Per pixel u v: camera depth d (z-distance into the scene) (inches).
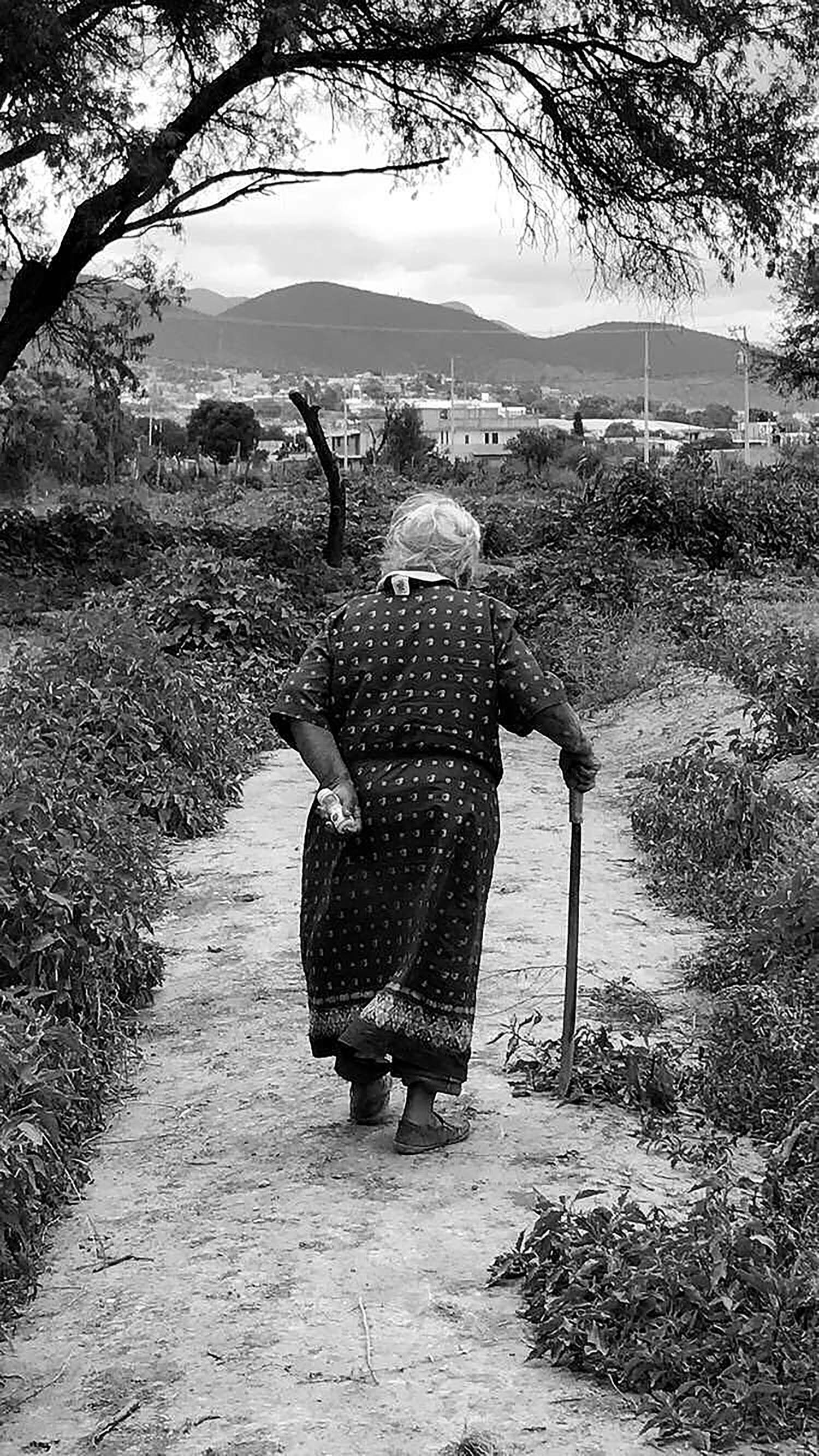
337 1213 173.5
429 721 184.5
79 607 711.7
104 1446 132.3
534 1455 126.0
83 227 903.1
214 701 465.4
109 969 236.8
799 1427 127.6
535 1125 195.8
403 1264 160.6
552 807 400.2
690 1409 128.3
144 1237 172.6
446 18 953.5
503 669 186.7
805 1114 185.8
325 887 187.0
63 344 1021.8
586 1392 135.6
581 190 1030.4
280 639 582.6
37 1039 185.9
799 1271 143.5
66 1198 183.6
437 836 181.9
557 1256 151.5
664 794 354.6
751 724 439.8
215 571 588.1
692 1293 139.3
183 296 1000.9
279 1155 192.1
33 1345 151.3
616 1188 174.7
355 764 186.4
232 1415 135.2
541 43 971.9
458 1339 145.6
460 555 194.1
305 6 854.5
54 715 381.1
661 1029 229.3
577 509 956.0
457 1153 188.1
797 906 247.3
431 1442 128.9
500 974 256.8
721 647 573.6
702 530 928.3
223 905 308.8
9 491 1590.8
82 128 795.4
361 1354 143.6
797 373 1924.2
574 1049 209.2
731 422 7667.3
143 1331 151.6
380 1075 194.9
